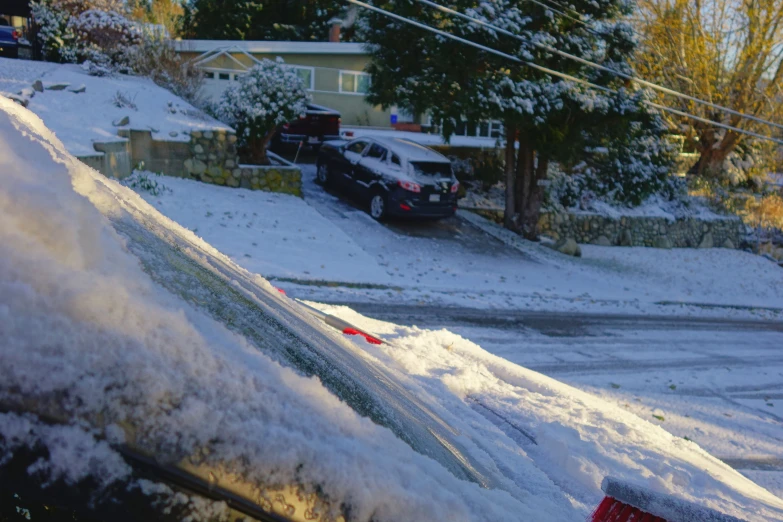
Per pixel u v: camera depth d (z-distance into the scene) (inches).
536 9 680.4
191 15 1513.3
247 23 1480.1
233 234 520.1
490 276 629.3
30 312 28.6
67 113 568.7
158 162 617.6
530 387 177.8
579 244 968.9
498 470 86.9
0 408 26.9
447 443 73.2
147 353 31.4
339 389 52.9
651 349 463.2
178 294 44.0
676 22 1036.5
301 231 582.2
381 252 614.5
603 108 690.2
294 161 889.5
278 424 35.4
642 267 903.7
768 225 1138.7
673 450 160.6
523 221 856.9
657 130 766.5
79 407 28.3
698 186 1151.6
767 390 395.2
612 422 160.6
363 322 201.9
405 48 732.7
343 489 35.6
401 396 83.2
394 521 37.5
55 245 31.4
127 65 754.2
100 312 30.7
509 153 848.3
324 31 1520.7
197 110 682.2
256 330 51.0
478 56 683.4
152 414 30.2
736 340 548.7
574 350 425.4
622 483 51.8
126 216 55.1
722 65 1083.9
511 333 440.8
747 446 294.2
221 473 31.5
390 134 1099.9
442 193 701.3
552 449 127.3
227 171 652.7
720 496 140.6
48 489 27.5
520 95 680.4
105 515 28.5
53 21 749.9
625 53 735.1
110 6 774.5
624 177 807.7
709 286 869.8
